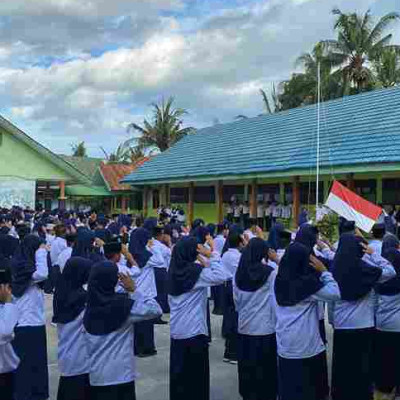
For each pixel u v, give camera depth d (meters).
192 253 6.07
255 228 8.35
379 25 36.06
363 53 36.28
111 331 4.76
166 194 29.75
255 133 26.05
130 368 4.90
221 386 7.19
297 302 5.48
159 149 48.56
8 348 4.63
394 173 17.06
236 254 7.81
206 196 26.61
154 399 6.74
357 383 6.14
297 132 22.64
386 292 6.65
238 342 6.50
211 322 10.73
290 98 39.59
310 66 37.59
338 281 6.11
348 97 23.64
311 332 5.57
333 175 18.39
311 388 5.58
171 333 6.11
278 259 6.70
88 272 5.64
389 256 6.65
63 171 28.44
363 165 16.39
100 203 38.94
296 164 19.06
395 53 36.44
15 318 4.59
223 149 26.30
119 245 5.93
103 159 53.94
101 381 4.79
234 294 6.50
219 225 11.16
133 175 30.89
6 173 27.44
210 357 8.46
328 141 19.64
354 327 6.13
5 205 26.08
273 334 6.32
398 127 17.48
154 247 9.16
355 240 6.18
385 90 21.73
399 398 6.85
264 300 6.27
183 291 5.98
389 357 6.73
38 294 6.53
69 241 8.50
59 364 5.74
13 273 6.32
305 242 6.30
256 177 21.06
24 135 27.33
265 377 6.32
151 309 4.84
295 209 19.62
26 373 6.32
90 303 4.85
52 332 9.95
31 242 6.47
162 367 7.98
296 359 5.56
